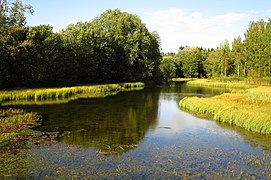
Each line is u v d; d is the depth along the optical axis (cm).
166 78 10819
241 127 2347
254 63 8238
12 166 1389
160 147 1770
